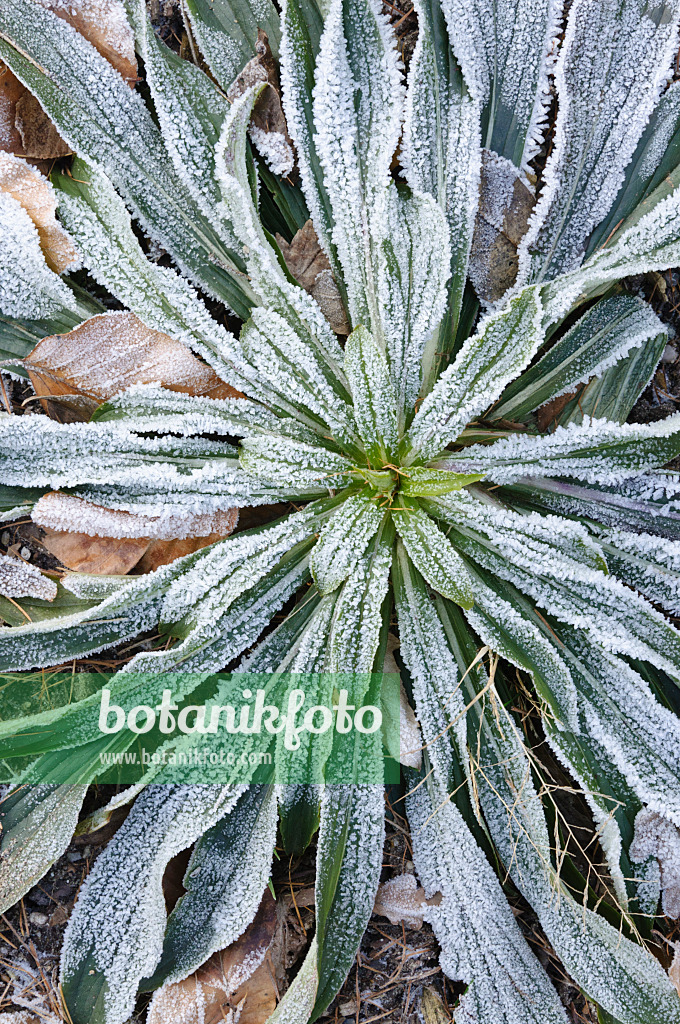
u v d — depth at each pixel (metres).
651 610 0.62
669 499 0.65
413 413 0.64
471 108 0.63
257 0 0.64
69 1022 0.60
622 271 0.61
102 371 0.63
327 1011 0.63
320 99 0.62
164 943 0.61
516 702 0.65
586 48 0.63
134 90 0.64
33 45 0.62
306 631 0.63
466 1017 0.61
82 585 0.62
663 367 0.66
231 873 0.62
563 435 0.62
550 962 0.64
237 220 0.61
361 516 0.62
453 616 0.64
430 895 0.63
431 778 0.64
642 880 0.62
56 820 0.61
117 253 0.63
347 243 0.63
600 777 0.63
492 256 0.65
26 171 0.63
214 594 0.62
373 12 0.62
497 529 0.62
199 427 0.63
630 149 0.64
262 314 0.62
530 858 0.63
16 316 0.63
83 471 0.62
